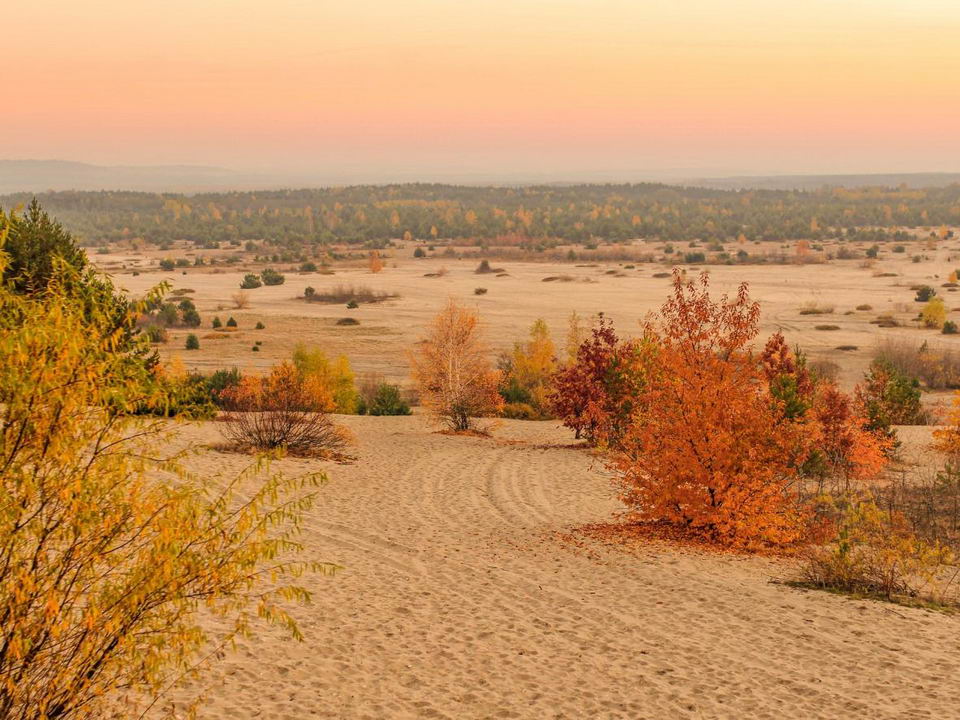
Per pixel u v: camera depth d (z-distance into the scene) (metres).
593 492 20.11
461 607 10.55
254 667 8.06
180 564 5.20
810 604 11.32
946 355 72.75
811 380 25.66
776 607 11.10
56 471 5.07
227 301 123.25
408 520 16.00
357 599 10.59
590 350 28.92
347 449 24.39
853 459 24.25
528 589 11.52
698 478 14.69
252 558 5.41
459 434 30.69
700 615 10.64
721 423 14.70
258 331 93.06
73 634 5.24
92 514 5.00
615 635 9.74
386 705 7.43
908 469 26.50
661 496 15.06
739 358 15.32
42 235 19.66
